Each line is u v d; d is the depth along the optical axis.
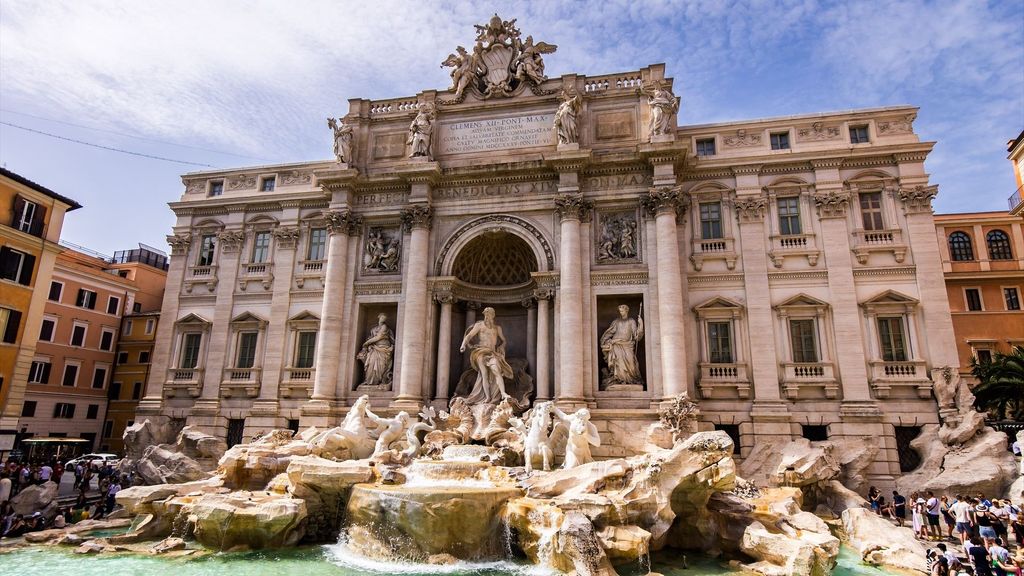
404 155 36.81
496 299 36.19
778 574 17.50
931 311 29.91
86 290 52.56
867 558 19.61
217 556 19.31
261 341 36.97
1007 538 21.09
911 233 30.98
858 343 30.03
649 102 33.28
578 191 32.69
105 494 27.81
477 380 32.31
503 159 34.94
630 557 17.62
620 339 31.12
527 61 35.81
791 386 29.88
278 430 30.81
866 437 28.83
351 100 38.19
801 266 31.66
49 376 48.84
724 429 30.66
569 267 31.58
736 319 31.44
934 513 22.58
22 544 20.69
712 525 20.97
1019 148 36.78
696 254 32.44
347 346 34.44
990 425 32.25
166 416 36.97
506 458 25.67
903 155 31.67
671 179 31.73
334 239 35.50
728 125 34.03
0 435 34.31
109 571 17.62
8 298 35.38
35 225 37.12
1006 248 47.44
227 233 39.25
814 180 32.47
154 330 54.19
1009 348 45.16
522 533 19.00
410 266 33.81
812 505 26.53
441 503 18.81
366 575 17.33
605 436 29.25
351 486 21.77
